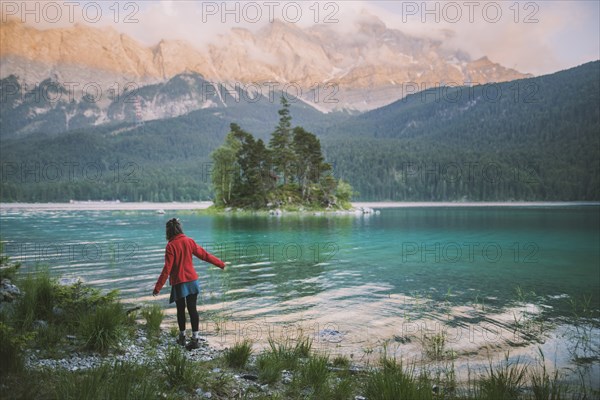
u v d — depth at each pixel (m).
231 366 7.18
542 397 5.82
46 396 4.88
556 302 12.46
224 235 36.03
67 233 36.09
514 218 67.75
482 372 7.17
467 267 19.20
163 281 7.95
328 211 91.69
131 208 117.94
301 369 6.97
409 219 65.25
